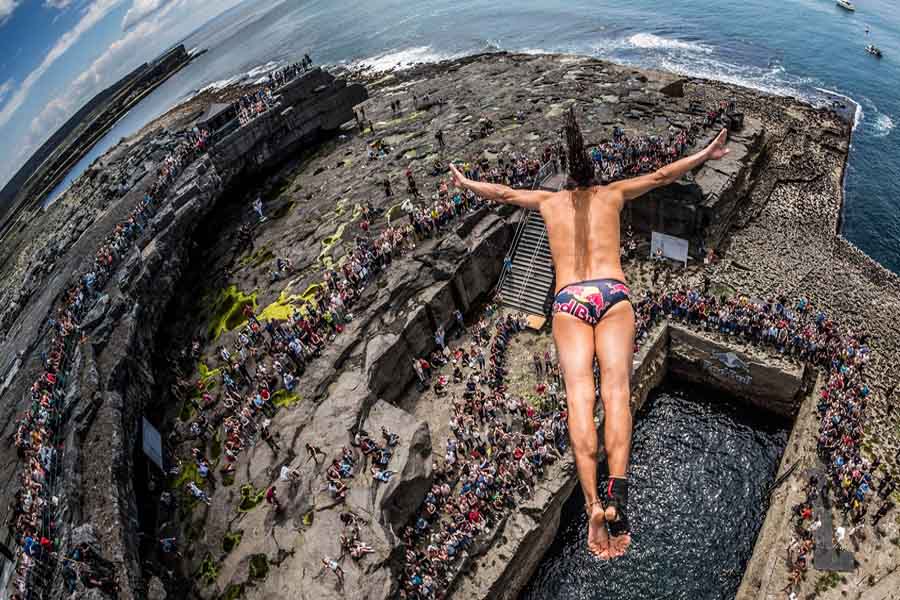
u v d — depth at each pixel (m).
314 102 78.00
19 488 34.09
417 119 80.94
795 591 32.81
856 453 36.94
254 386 45.25
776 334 44.28
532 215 54.50
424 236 52.78
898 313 47.12
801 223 58.50
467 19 151.25
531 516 36.97
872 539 33.66
